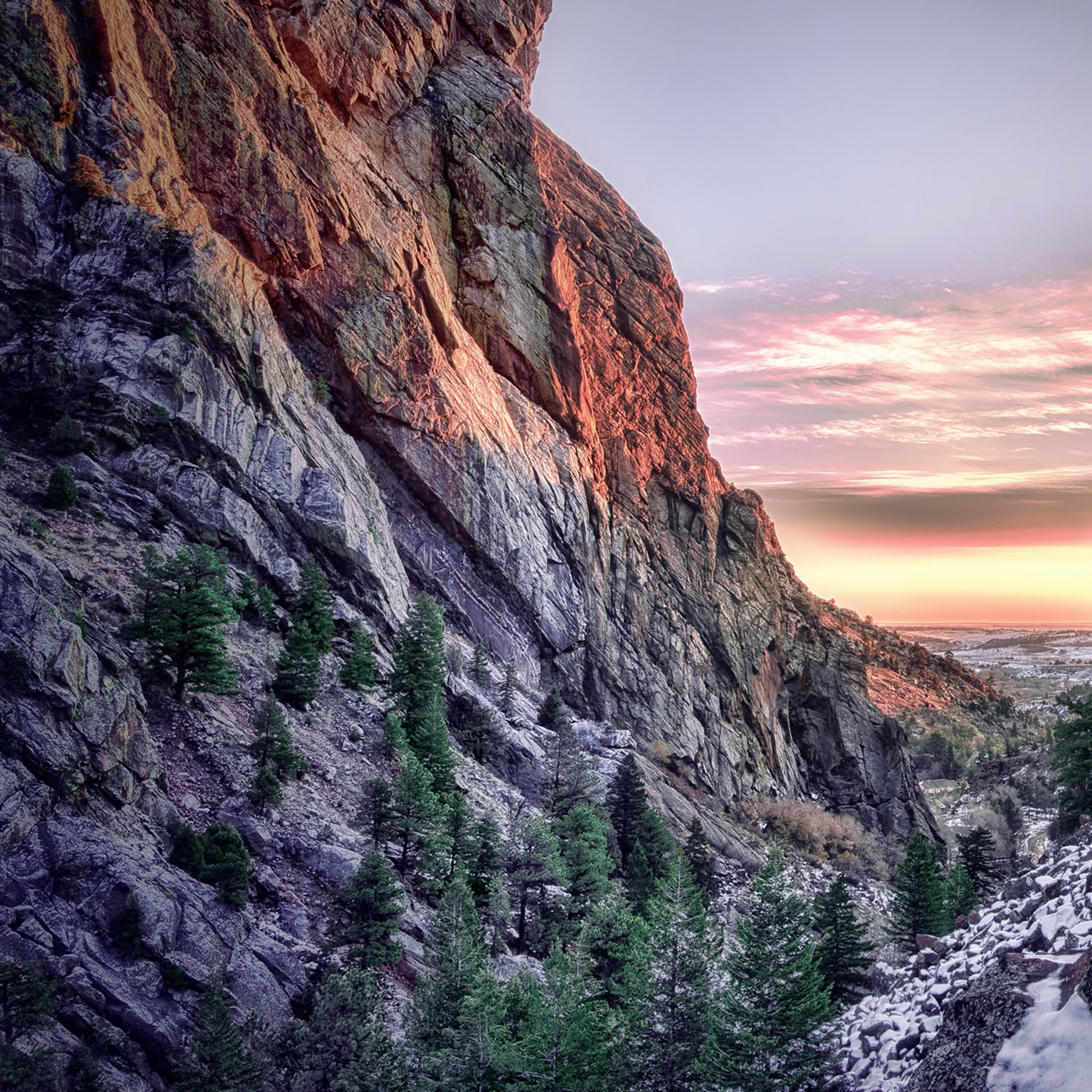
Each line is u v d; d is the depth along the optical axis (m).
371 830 46.28
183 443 63.03
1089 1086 15.66
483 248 102.81
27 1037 26.75
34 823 32.50
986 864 66.69
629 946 37.38
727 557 118.94
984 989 19.14
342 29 92.62
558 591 94.44
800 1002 26.45
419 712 58.12
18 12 66.25
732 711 107.62
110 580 49.91
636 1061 29.98
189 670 47.47
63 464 57.66
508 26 114.81
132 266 66.56
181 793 40.62
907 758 117.88
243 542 62.25
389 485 84.19
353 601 69.88
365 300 83.12
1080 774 52.81
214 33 77.69
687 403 120.62
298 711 53.56
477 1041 29.73
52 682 35.41
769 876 28.89
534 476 96.06
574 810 55.31
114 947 30.94
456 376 91.44
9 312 62.44
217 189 76.44
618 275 117.25
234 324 69.44
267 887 38.31
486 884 47.06
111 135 69.94
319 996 32.41
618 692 96.06
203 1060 28.05
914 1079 19.30
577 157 126.50
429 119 102.44
